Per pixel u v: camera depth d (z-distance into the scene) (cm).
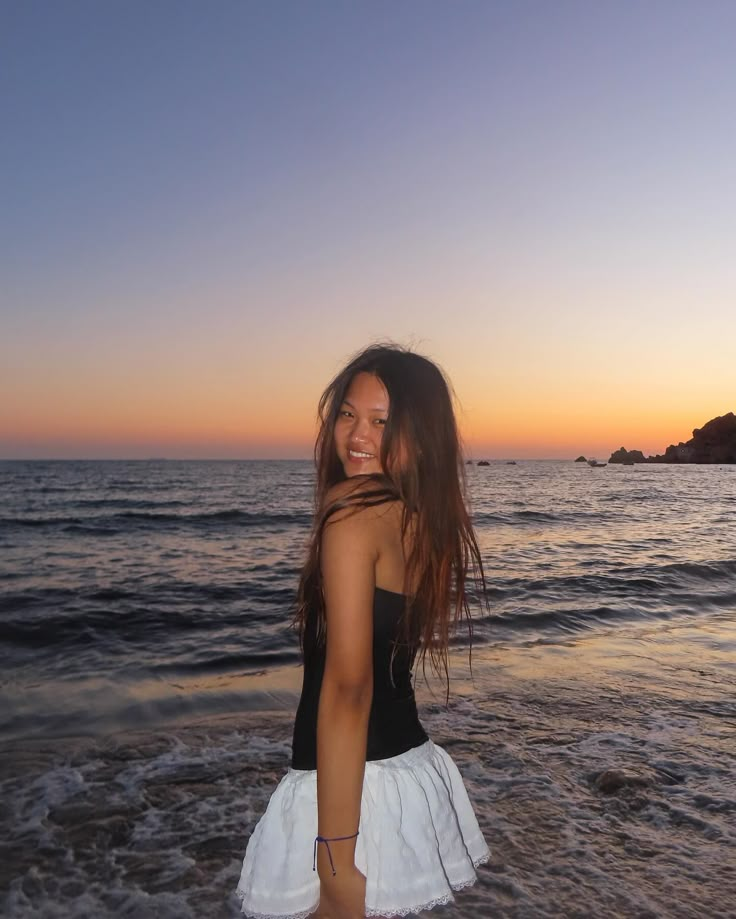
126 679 614
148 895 272
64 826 326
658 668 616
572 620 864
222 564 1409
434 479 141
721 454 14925
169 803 350
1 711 507
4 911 262
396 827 136
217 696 540
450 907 259
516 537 1959
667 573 1253
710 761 400
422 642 150
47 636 789
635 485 6112
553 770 387
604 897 268
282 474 8656
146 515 2709
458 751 414
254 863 143
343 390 148
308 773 142
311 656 145
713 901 267
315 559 142
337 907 126
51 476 7538
